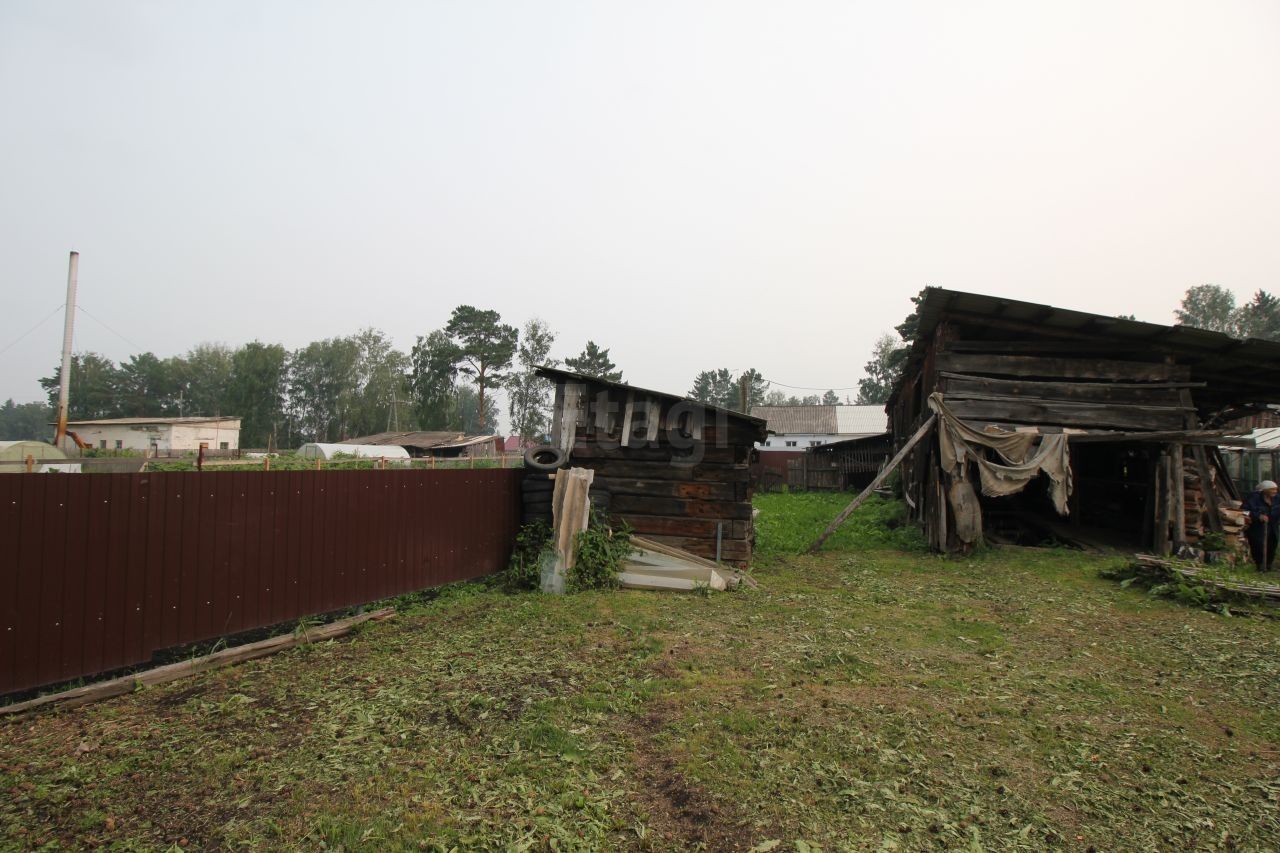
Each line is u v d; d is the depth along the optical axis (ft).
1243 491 64.69
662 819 10.57
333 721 14.43
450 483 28.22
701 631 21.85
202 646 18.84
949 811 10.89
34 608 15.02
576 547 28.53
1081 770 12.39
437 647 19.95
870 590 29.07
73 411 279.69
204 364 304.71
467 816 10.61
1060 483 38.14
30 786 11.63
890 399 85.15
